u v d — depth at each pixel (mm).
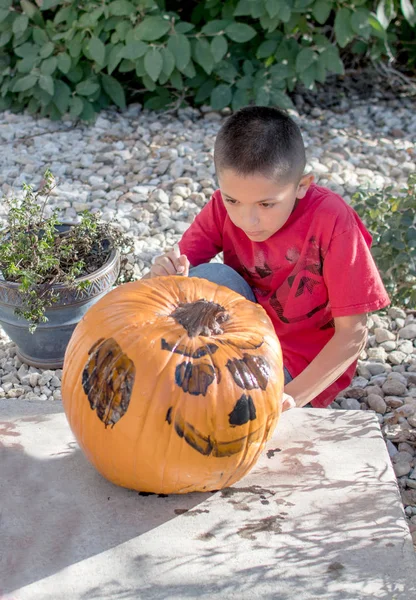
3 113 5625
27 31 5457
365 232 2404
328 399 2660
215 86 5660
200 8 5699
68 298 2852
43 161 4973
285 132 2059
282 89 5508
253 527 1988
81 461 2223
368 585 1823
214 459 1892
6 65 5586
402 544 1942
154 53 5051
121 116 5672
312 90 6219
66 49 5434
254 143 2000
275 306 2533
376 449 2305
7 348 3355
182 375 1847
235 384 1871
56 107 5465
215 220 2568
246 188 2053
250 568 1863
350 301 2240
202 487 2002
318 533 1975
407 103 6172
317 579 1837
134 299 2014
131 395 1850
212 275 2514
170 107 5789
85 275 2912
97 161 4996
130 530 1973
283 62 5516
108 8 5137
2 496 2082
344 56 6570
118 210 4402
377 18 5277
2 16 5426
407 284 3609
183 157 5039
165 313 1990
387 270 3549
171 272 2324
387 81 6484
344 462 2244
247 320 2031
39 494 2094
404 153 5195
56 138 5277
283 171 2037
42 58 5379
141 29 5086
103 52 5129
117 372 1872
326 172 4801
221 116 5691
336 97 6195
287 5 5035
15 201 3141
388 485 2150
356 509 2059
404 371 3236
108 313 1987
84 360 1948
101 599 1776
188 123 5531
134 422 1849
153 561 1879
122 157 5031
